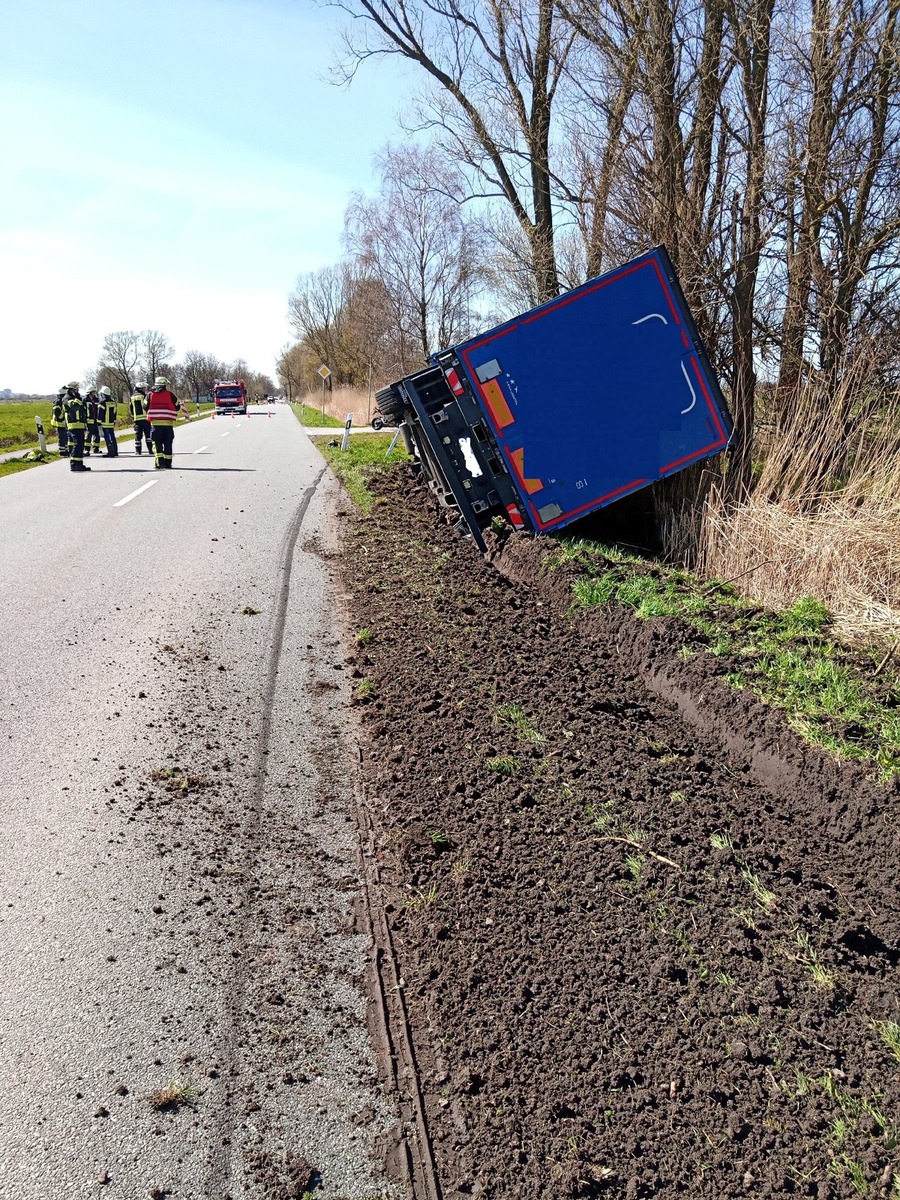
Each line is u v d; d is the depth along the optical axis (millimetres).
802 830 4258
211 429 38469
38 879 3939
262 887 3910
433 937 3520
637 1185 2488
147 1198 2486
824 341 9211
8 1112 2752
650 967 3268
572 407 9008
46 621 7547
